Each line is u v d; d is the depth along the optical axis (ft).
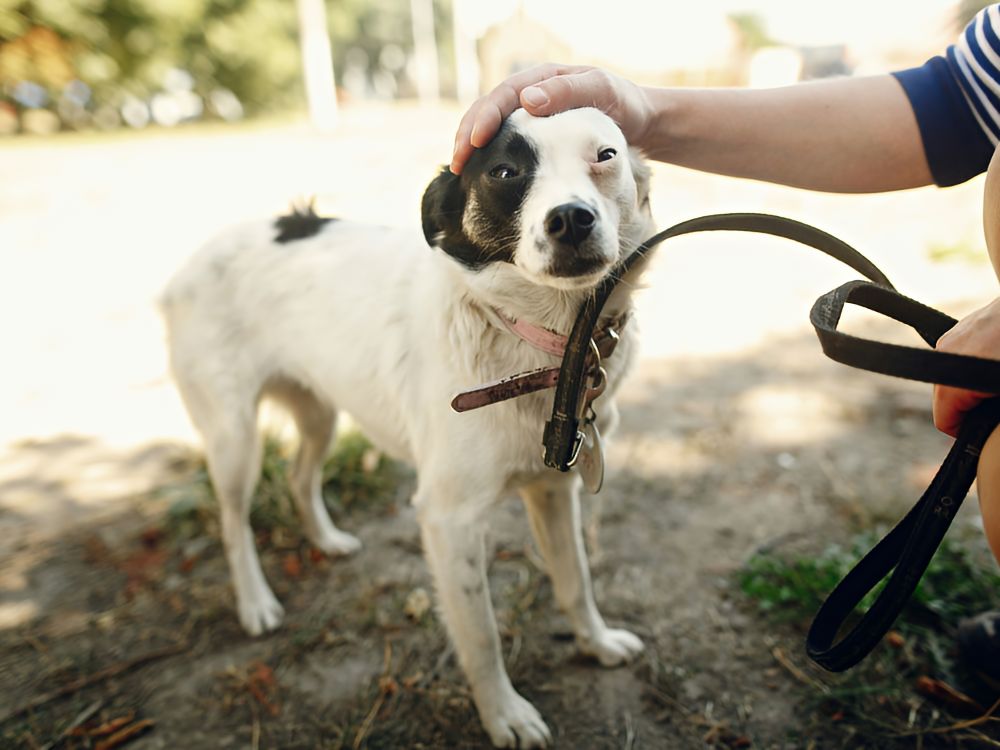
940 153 1.80
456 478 1.90
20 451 3.57
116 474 3.34
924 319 1.50
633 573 2.51
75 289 5.95
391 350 2.10
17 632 2.42
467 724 2.02
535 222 1.57
